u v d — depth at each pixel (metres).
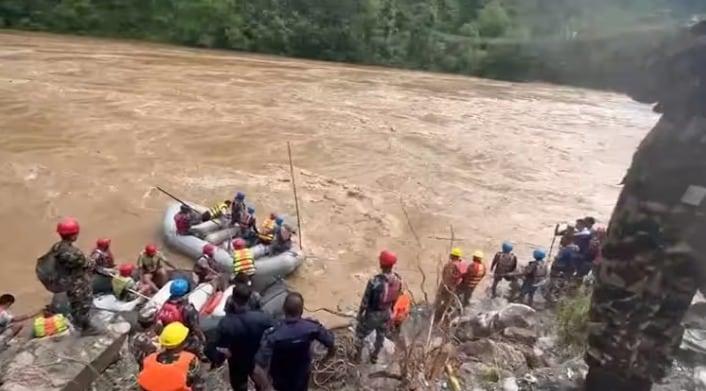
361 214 14.95
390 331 6.76
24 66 26.73
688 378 4.55
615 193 18.45
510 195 17.44
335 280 11.60
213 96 25.53
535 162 21.03
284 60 41.19
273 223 11.67
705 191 2.98
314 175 17.28
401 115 26.05
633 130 27.61
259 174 16.84
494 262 10.31
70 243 6.81
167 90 25.53
